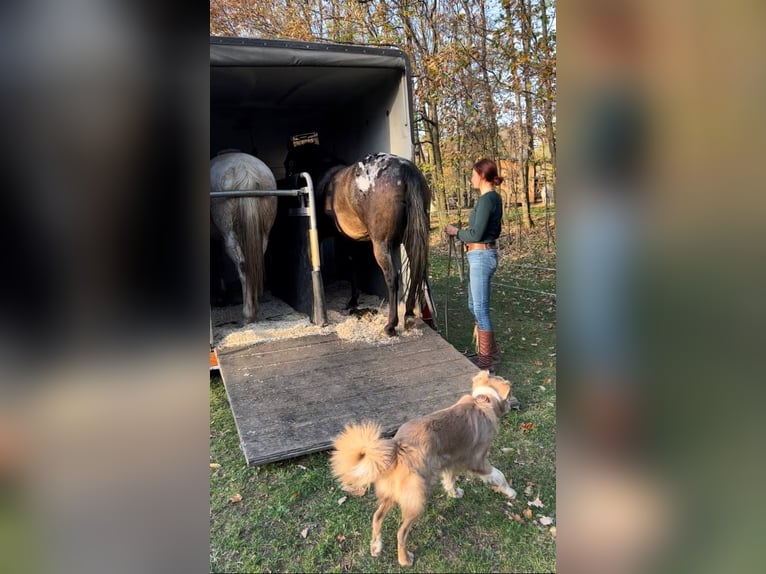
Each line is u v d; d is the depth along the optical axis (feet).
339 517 7.37
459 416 7.01
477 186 11.51
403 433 6.59
